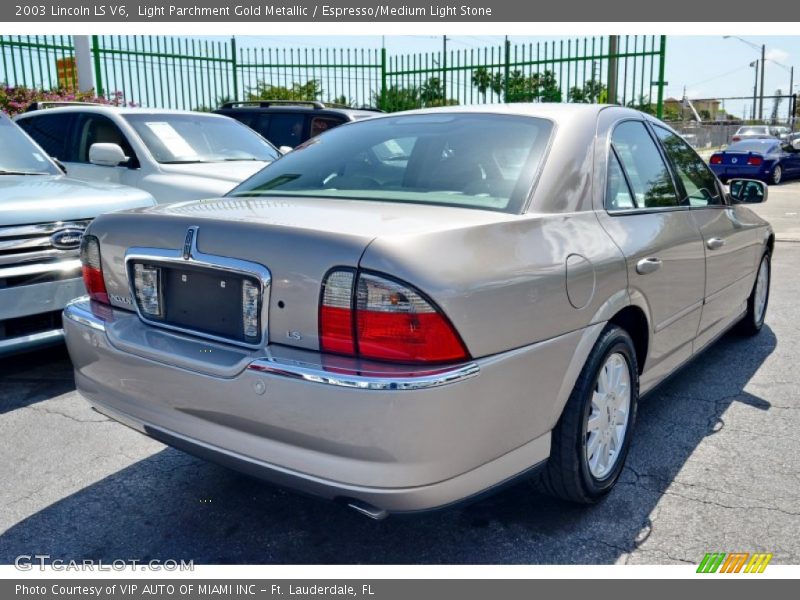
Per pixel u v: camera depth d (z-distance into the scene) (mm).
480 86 14281
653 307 3271
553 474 2842
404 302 2152
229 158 7348
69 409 4117
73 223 4434
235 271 2420
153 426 2670
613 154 3258
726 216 4320
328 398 2162
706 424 3898
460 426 2232
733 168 19969
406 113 3539
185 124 7418
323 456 2225
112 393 2822
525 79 13836
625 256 2965
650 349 3348
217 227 2504
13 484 3264
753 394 4328
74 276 4406
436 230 2307
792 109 35500
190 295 2605
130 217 2824
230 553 2771
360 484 2193
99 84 13031
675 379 4590
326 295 2232
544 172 2814
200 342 2543
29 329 4309
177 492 3213
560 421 2773
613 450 3117
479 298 2268
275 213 2596
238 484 3283
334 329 2225
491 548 2785
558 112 3207
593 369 2799
